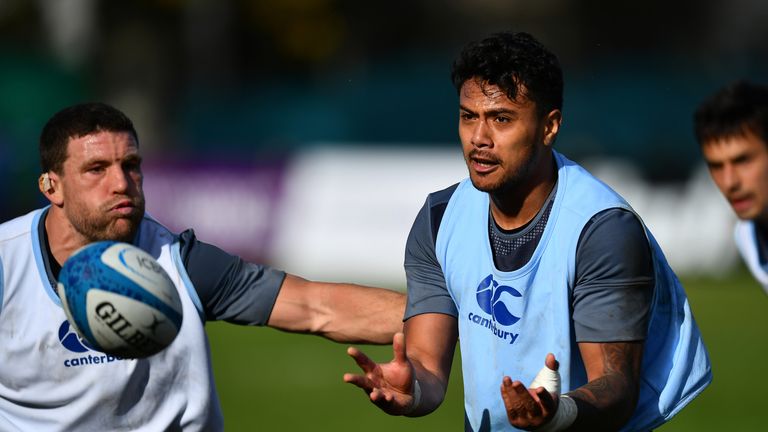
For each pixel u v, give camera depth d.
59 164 18.69
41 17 108.94
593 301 17.08
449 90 94.94
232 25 113.19
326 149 69.69
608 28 131.75
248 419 35.94
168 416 19.34
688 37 131.88
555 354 17.50
